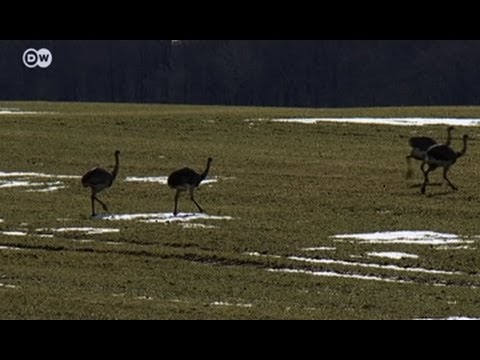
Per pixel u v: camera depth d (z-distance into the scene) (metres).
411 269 109.12
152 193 156.25
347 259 112.94
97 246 118.88
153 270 107.75
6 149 199.62
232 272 107.06
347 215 138.88
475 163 186.12
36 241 121.12
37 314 88.19
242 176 173.00
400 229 129.12
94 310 89.50
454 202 148.88
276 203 148.25
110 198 151.75
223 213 139.25
